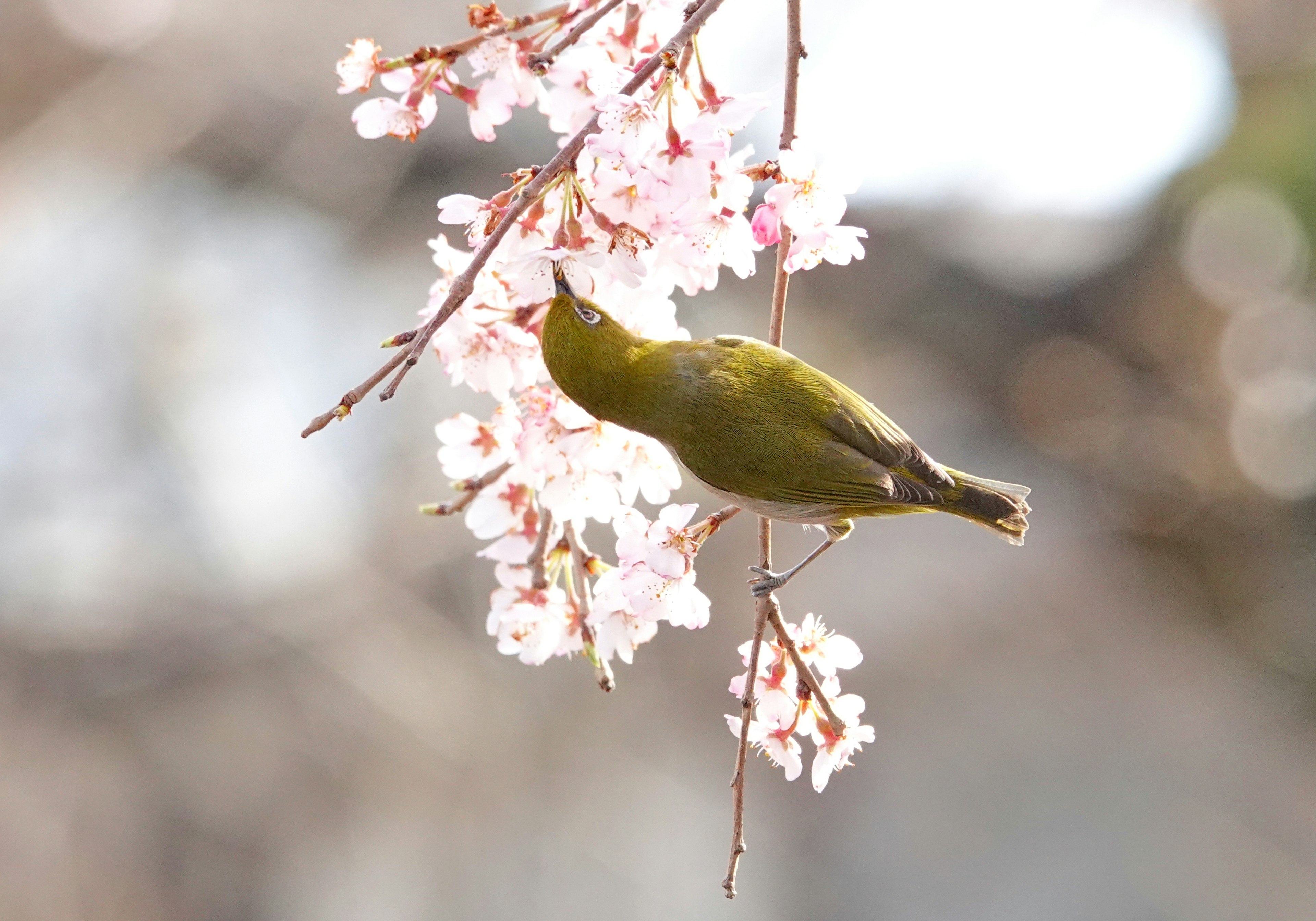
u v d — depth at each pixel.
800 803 14.11
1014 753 14.61
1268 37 17.44
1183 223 17.78
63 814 12.52
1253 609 17.38
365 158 15.28
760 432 4.77
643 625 4.81
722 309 15.92
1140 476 17.81
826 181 4.29
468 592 14.21
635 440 4.95
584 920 12.91
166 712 13.18
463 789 13.30
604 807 13.54
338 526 14.09
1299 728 16.03
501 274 4.43
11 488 13.41
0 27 14.97
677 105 4.40
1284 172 17.23
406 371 3.72
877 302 17.05
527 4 11.70
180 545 13.66
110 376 13.95
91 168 14.99
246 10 15.63
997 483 5.23
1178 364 17.92
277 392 14.34
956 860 13.86
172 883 12.52
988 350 17.45
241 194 15.21
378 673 13.54
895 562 16.22
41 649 13.12
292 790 13.00
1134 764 14.77
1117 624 16.42
